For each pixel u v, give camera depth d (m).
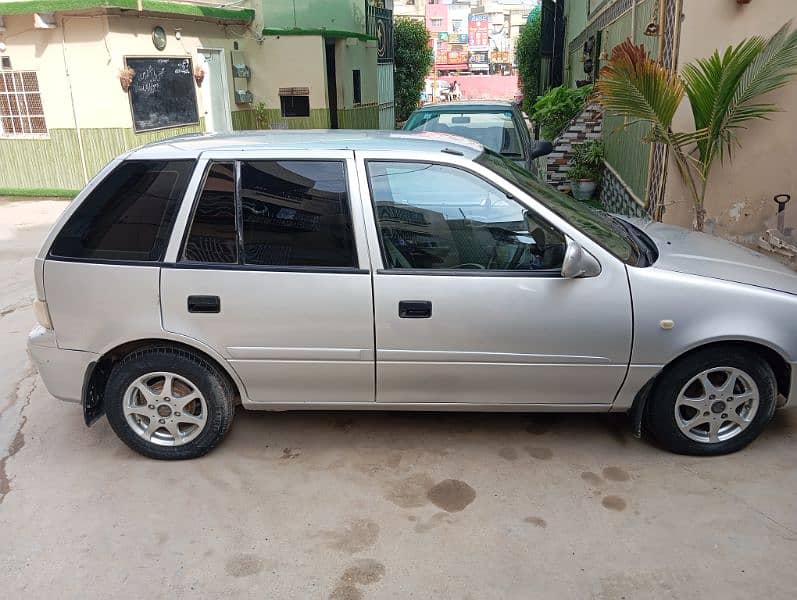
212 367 3.82
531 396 3.77
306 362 3.72
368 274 3.62
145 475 3.85
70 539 3.32
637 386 3.70
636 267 3.61
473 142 4.38
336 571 3.06
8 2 11.37
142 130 12.39
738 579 2.94
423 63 25.80
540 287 3.57
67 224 3.79
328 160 3.70
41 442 4.23
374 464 3.89
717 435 3.80
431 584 2.97
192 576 3.06
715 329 3.56
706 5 6.18
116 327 3.74
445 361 3.67
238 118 15.40
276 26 15.41
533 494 3.57
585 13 15.89
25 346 5.77
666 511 3.39
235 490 3.68
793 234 6.47
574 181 11.76
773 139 6.32
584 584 2.94
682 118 6.54
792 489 3.53
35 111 12.39
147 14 12.18
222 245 3.70
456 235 3.67
